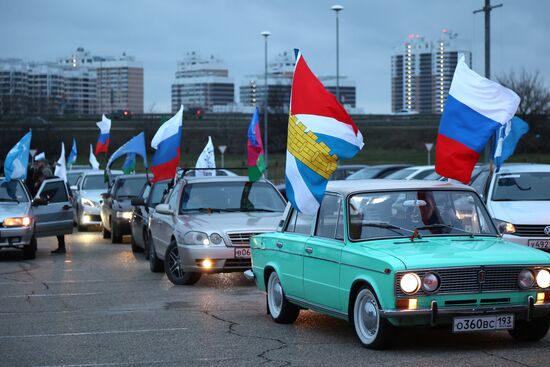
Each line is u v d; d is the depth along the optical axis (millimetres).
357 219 9594
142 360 8828
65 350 9430
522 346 9148
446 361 8406
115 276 16688
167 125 19859
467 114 11859
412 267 8445
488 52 32062
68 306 12820
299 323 10969
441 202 9836
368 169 28531
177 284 15250
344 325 10742
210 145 21781
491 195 16250
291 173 10492
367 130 109188
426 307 8484
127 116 98188
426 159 84688
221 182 16656
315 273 9977
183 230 15055
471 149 11844
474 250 8953
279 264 10922
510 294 8680
